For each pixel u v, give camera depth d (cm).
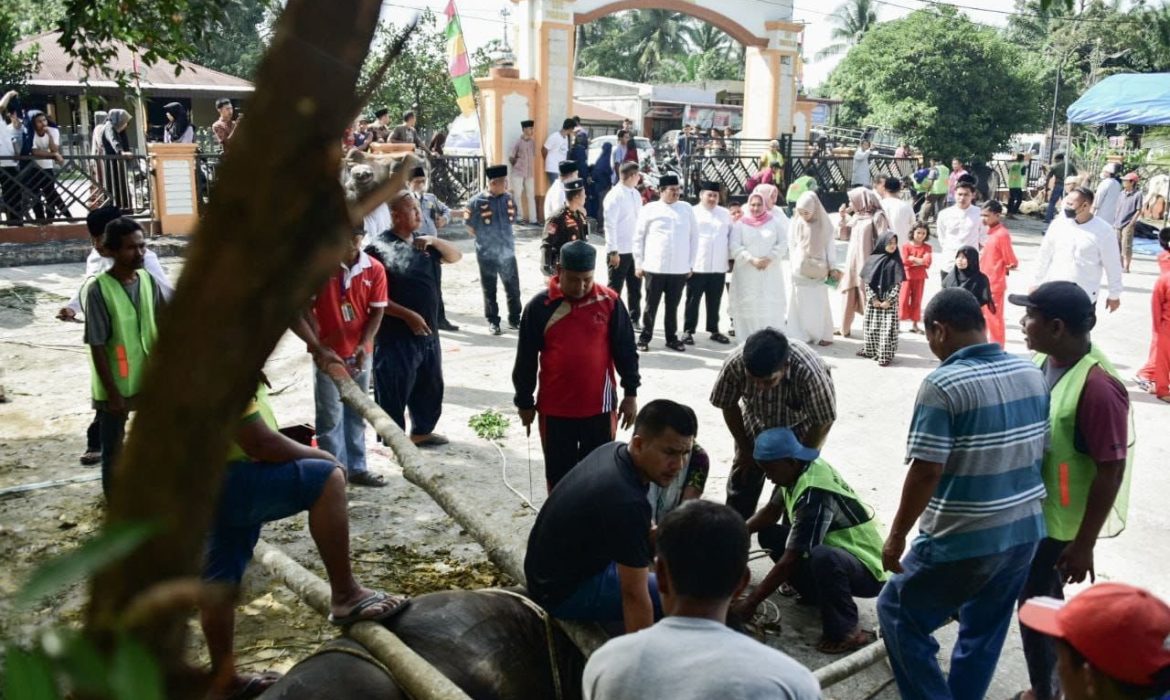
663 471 322
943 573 338
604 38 5622
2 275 1216
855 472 679
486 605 339
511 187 1838
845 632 432
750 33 2266
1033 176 2995
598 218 1847
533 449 698
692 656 217
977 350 336
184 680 49
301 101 48
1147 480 680
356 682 286
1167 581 530
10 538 504
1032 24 2775
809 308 1048
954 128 2631
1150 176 2509
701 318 1193
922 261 1127
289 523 559
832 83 3403
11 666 44
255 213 48
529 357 537
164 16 390
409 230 641
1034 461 338
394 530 550
